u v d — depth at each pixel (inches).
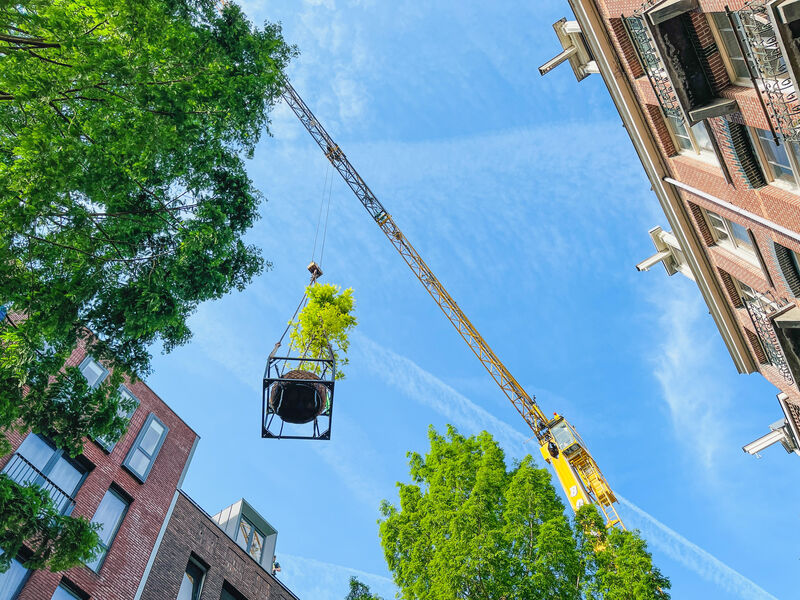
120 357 521.7
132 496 898.1
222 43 552.1
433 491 758.5
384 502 783.7
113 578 799.7
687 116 659.4
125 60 422.0
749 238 737.0
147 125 451.2
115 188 446.6
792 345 678.5
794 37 502.3
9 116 418.9
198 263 525.0
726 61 642.2
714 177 741.3
